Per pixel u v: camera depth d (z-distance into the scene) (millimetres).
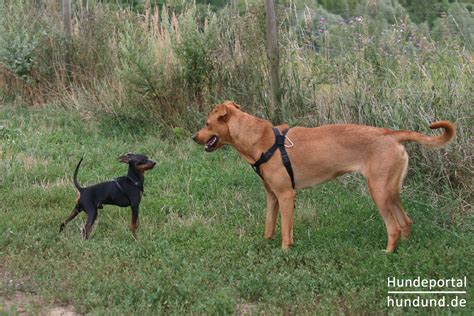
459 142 7312
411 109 7684
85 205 6305
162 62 10070
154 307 4898
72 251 5887
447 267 5543
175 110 9930
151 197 7520
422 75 8250
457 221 6699
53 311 4938
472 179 7180
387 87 8211
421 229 6527
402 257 5734
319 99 8617
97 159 8750
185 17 10523
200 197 7629
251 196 7559
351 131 6051
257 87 9141
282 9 9383
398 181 6000
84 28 11680
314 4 10781
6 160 8523
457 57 8297
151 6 13164
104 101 10516
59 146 9266
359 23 9227
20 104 11414
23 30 11570
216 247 6059
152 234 6426
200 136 6379
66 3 11672
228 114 6293
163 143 9391
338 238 6348
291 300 5047
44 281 5297
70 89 11422
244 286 5207
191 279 5207
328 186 7809
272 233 6398
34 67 11539
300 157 6078
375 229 6578
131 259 5703
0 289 5223
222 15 10234
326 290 5176
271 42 8797
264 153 6109
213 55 9758
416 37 9062
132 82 9867
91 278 5242
